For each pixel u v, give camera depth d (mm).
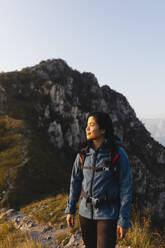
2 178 35000
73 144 81562
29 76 108062
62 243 5891
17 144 50094
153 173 121312
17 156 44188
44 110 83938
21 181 34781
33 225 7871
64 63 149750
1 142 50625
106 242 2422
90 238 2777
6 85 93688
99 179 2594
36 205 10695
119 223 2455
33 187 34625
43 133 71250
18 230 7215
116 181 2609
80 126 89625
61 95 93375
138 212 4930
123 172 2561
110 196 2588
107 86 182125
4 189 32094
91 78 153125
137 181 100312
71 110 93500
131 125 155500
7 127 59406
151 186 104438
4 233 7082
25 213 9852
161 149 148375
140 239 4621
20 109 77375
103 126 2689
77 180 3051
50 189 36312
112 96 173625
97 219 2582
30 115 76562
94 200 2617
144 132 157750
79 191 3096
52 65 139500
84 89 143250
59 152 66812
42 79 106312
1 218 9547
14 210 10367
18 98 86688
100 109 140125
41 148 54438
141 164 109938
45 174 40156
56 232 6855
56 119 84062
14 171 37438
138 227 4914
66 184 41594
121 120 154375
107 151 2633
